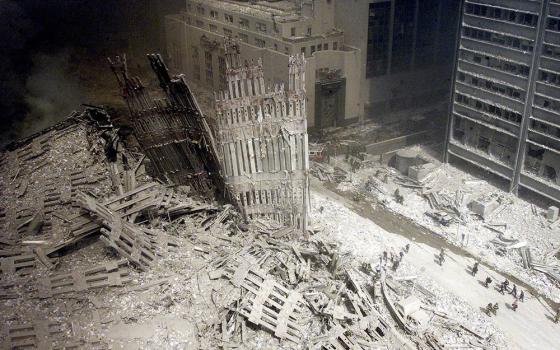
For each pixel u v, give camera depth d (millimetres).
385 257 57250
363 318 43219
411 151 81688
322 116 93188
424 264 58250
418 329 45531
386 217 68438
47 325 35500
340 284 46938
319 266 49750
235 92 51406
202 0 108688
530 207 69562
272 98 51969
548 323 50438
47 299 37906
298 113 52281
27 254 42844
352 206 70875
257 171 54344
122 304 38188
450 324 47656
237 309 39500
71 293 38688
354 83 94062
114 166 57750
